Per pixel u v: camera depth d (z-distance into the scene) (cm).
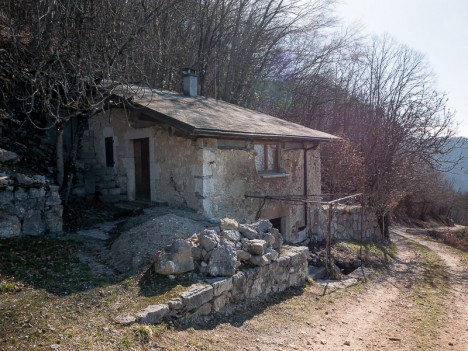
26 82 757
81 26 778
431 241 1903
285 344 454
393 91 2006
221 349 396
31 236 644
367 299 741
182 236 631
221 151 830
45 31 753
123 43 832
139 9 1023
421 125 1627
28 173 747
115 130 1014
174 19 1507
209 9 1772
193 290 466
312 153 1161
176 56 1523
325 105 2377
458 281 1030
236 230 614
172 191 860
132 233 646
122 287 484
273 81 2266
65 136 1059
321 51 2291
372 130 1831
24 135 977
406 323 625
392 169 1645
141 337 362
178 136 834
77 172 995
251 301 563
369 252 1220
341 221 1334
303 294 671
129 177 977
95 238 688
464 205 3625
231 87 1939
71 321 385
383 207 1585
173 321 425
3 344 326
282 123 1159
